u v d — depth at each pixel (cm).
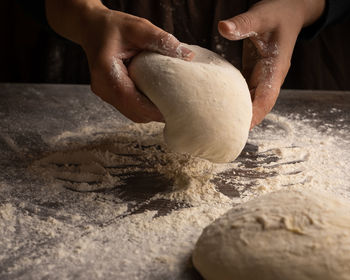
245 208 84
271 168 118
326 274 69
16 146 128
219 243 78
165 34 105
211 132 94
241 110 98
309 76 203
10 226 93
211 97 95
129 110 108
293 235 75
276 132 138
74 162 120
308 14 146
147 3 178
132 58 111
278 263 72
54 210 99
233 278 74
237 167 118
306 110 154
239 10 178
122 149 125
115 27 110
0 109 151
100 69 107
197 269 79
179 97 94
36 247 87
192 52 105
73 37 132
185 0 177
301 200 82
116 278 78
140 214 98
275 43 123
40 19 159
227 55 186
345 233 74
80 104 158
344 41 204
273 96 119
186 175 113
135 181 111
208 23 182
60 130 138
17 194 105
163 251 85
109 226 94
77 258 83
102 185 109
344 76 208
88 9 120
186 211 99
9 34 226
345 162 120
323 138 134
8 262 82
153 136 134
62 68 214
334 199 84
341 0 159
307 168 117
